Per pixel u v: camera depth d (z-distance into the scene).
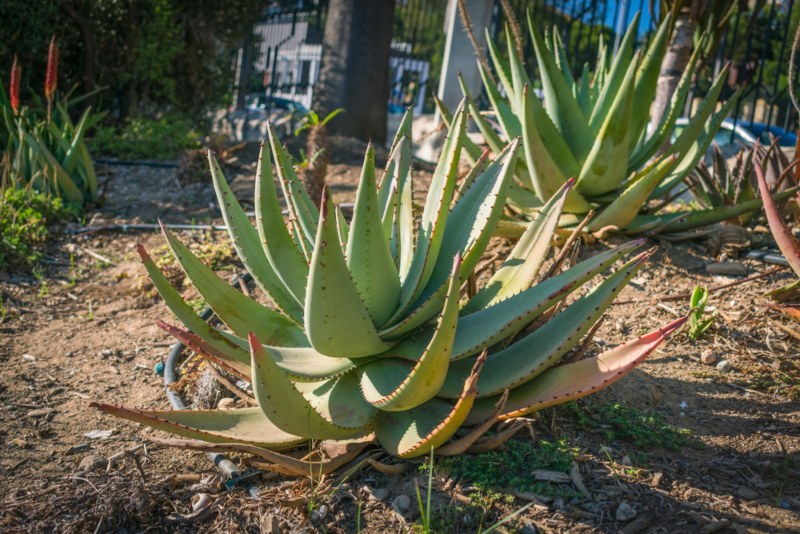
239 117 14.18
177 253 3.19
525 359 2.94
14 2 10.20
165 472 3.27
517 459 2.90
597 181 4.80
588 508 2.66
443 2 14.74
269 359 2.55
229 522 2.86
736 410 3.32
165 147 10.05
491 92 5.32
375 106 11.11
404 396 2.72
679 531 2.51
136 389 4.12
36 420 3.77
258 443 3.00
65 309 5.29
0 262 5.79
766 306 4.15
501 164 3.32
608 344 3.97
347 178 8.36
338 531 2.71
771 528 2.49
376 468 3.00
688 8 5.61
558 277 2.87
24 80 10.79
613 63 4.87
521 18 10.40
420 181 7.94
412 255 3.22
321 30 15.95
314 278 2.64
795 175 5.12
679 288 4.50
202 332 3.15
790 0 7.46
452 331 2.54
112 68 12.02
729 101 5.04
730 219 5.14
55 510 3.00
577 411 3.21
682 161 5.32
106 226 6.79
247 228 3.40
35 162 7.34
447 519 2.65
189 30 13.20
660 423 3.17
